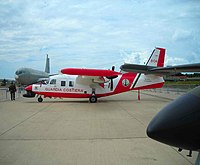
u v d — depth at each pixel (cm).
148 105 1623
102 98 2356
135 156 512
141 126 852
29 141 643
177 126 257
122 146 591
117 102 1873
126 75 1928
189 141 258
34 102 1908
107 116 1106
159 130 262
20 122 948
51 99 2239
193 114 260
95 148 573
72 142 630
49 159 493
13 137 689
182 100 289
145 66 1548
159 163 468
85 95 1847
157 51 2105
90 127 836
